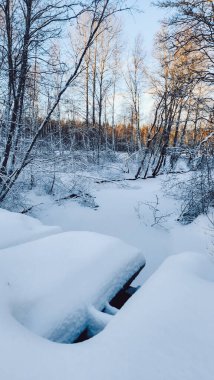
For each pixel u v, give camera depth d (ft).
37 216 31.45
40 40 25.32
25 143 27.45
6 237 9.91
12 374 3.27
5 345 3.69
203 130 30.76
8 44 24.11
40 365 3.41
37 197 35.45
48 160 27.32
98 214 33.73
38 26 25.36
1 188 26.40
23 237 10.11
